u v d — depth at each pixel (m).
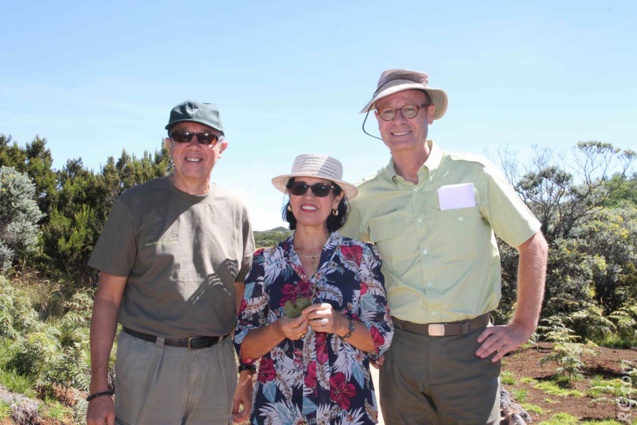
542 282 3.19
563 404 6.36
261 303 2.95
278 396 2.76
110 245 3.08
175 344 3.01
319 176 2.98
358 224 3.58
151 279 3.06
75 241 13.00
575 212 13.73
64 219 13.54
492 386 3.20
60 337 6.88
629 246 12.80
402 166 3.44
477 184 3.27
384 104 3.38
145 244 3.07
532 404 6.38
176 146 3.14
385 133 3.41
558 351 7.72
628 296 11.68
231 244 3.27
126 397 3.00
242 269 3.42
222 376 3.17
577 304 10.86
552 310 11.34
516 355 9.02
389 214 3.37
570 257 12.20
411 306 3.22
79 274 13.13
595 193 14.17
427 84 3.47
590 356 8.78
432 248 3.23
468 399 3.17
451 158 3.38
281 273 2.96
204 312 3.08
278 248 3.05
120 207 3.10
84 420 4.85
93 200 15.12
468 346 3.17
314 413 2.70
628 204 17.94
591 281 11.66
